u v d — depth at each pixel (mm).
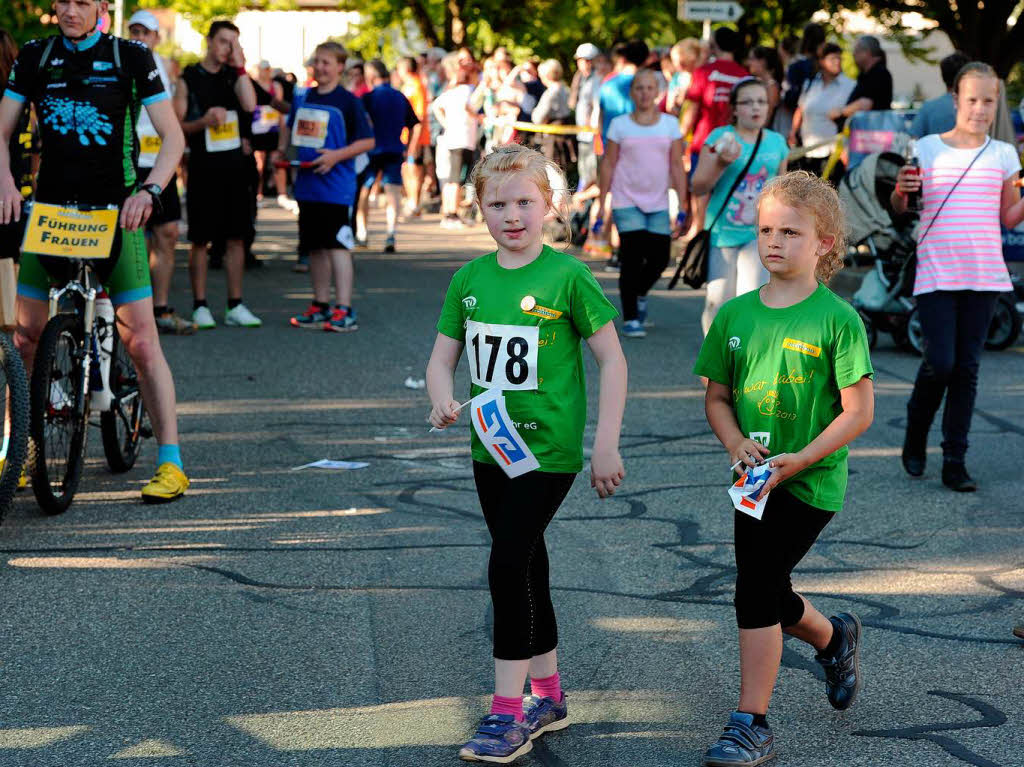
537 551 3795
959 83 6363
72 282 5977
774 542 3623
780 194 3594
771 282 3701
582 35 28625
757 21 22344
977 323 6367
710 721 3875
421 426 7602
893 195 6504
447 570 5152
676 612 4742
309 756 3623
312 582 5000
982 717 3904
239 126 10742
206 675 4148
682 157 10570
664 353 9961
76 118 5879
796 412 3615
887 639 4516
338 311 10719
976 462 6953
